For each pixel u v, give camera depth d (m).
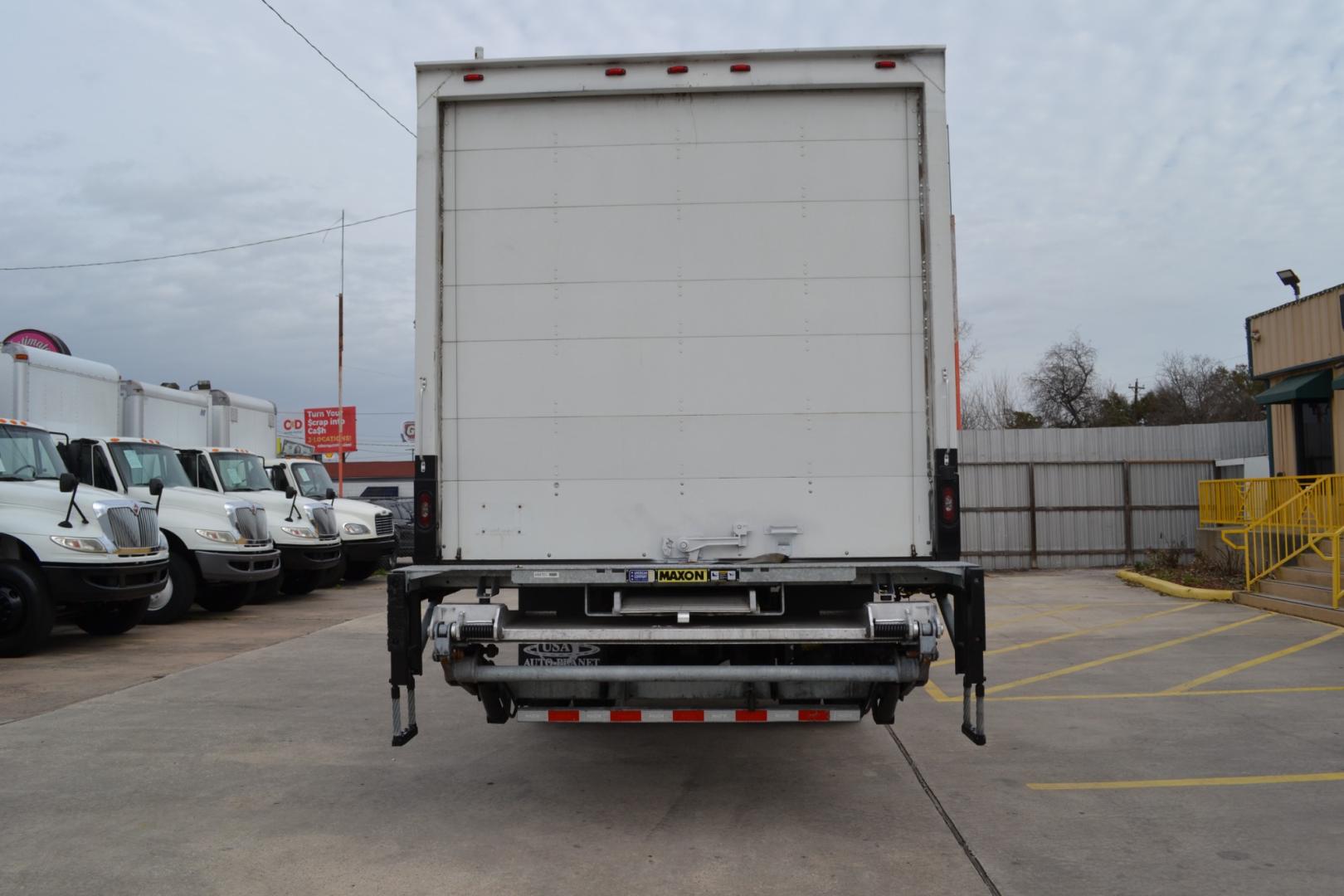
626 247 5.65
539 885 4.48
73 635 12.66
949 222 5.55
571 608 5.81
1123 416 51.69
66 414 13.51
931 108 5.58
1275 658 10.33
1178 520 22.02
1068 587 18.12
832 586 5.79
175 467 15.16
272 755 6.79
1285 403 18.19
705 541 5.54
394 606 5.36
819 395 5.57
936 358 5.48
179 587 13.90
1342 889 4.41
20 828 5.28
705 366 5.59
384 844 5.04
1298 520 14.96
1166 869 4.66
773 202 5.64
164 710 8.17
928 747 6.98
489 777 6.28
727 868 4.69
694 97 5.68
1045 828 5.24
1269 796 5.77
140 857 4.85
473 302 5.67
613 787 6.05
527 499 5.59
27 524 10.83
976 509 22.11
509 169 5.70
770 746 7.07
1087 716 7.85
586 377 5.62
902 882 4.51
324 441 35.88
